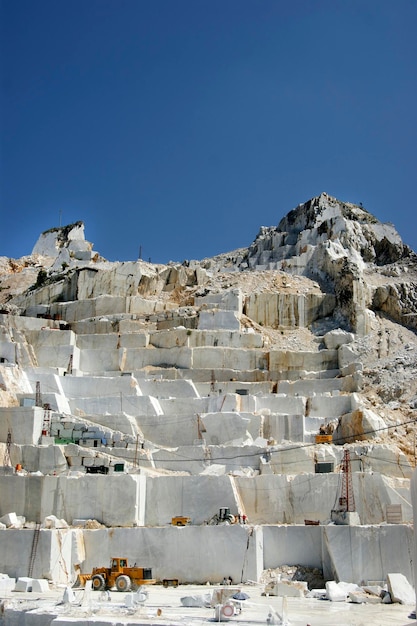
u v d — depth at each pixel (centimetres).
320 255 8206
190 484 4803
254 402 5722
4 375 5716
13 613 3250
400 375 5978
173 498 4800
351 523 4394
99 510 4700
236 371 6372
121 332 7006
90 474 4831
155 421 5553
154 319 7194
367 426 5306
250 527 4334
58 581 4219
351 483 4688
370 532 4262
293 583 4025
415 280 7869
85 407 5753
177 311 7219
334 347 6781
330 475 4747
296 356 6544
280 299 7394
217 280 8088
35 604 3428
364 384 5991
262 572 4353
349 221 8812
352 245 8525
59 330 6738
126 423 5500
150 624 2942
